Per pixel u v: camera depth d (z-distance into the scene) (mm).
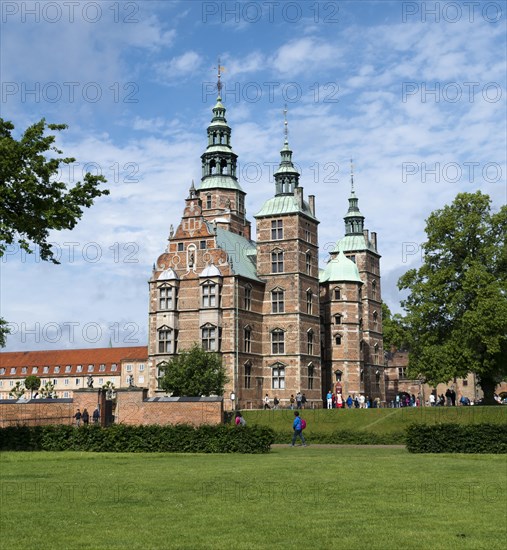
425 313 67062
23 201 40812
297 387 80625
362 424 58250
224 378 69938
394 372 141000
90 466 30469
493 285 63000
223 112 101938
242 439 40125
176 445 40688
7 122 41594
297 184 86688
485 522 17234
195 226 81375
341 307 94250
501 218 67188
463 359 64250
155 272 81938
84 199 42344
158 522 17281
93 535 15914
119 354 153875
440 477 25891
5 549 14672
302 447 47844
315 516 17984
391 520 17484
